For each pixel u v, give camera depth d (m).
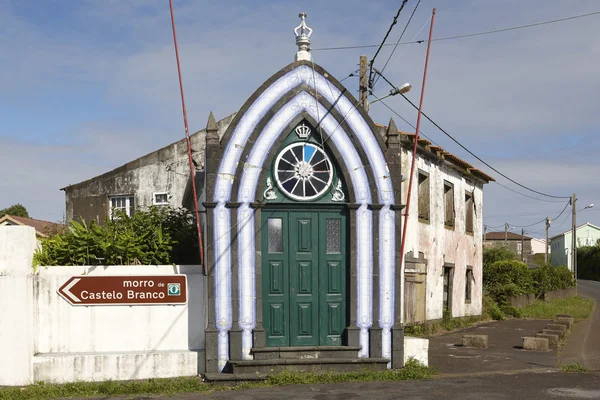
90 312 12.72
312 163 13.20
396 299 13.16
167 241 13.77
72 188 24.64
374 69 16.25
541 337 16.94
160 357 12.59
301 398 10.63
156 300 12.88
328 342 13.03
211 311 12.62
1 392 11.48
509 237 98.00
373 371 12.59
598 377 12.28
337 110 13.21
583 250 77.00
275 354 12.66
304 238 13.09
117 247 13.09
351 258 13.03
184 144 23.44
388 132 13.40
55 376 12.23
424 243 20.20
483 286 30.42
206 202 12.72
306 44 13.49
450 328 21.17
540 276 36.12
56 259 13.07
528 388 11.20
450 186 23.00
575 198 46.62
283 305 12.95
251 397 10.80
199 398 10.90
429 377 12.38
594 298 43.38
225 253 12.73
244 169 12.87
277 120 13.04
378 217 13.19
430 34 12.60
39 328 12.55
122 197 24.00
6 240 12.14
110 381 12.09
